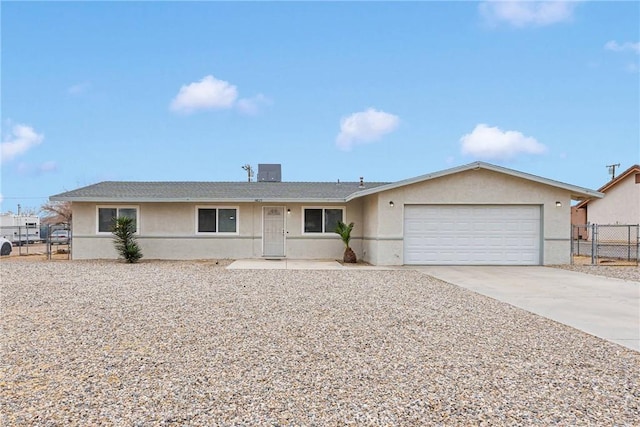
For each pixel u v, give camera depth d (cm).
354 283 1118
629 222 2508
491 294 963
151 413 355
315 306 812
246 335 605
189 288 1019
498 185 1554
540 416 355
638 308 815
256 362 489
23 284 1077
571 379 442
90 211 1758
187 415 352
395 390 409
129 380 430
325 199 1741
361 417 351
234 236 1786
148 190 1883
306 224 1812
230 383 424
